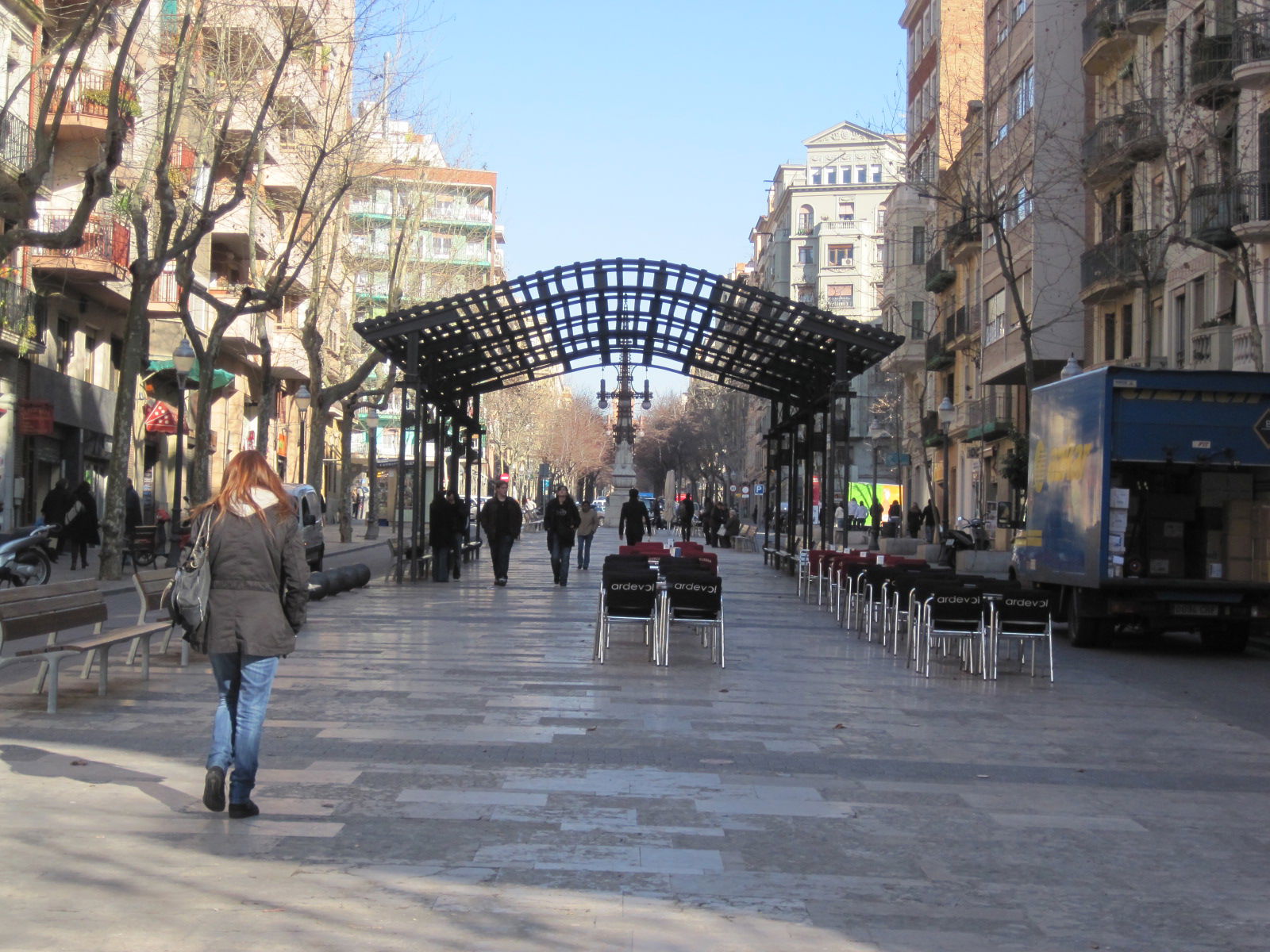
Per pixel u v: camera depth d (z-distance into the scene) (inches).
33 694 461.1
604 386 1902.1
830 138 4589.1
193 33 975.6
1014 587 621.0
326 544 1953.7
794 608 951.0
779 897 248.5
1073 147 1531.7
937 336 2294.5
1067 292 1620.3
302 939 215.0
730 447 3784.5
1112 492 734.5
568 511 1113.4
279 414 2372.0
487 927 223.8
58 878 245.8
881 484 3189.0
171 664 551.2
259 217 1788.9
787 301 960.3
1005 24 1740.9
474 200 2568.9
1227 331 1165.7
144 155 1392.7
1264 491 767.7
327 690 486.3
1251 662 725.3
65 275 1403.8
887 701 510.9
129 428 1063.6
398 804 310.5
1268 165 1091.9
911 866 275.3
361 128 1182.9
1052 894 258.2
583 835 289.1
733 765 371.6
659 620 603.2
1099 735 448.8
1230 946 228.8
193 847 268.8
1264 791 364.2
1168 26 1283.2
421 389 1085.1
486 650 629.9
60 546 1288.1
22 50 1296.8
